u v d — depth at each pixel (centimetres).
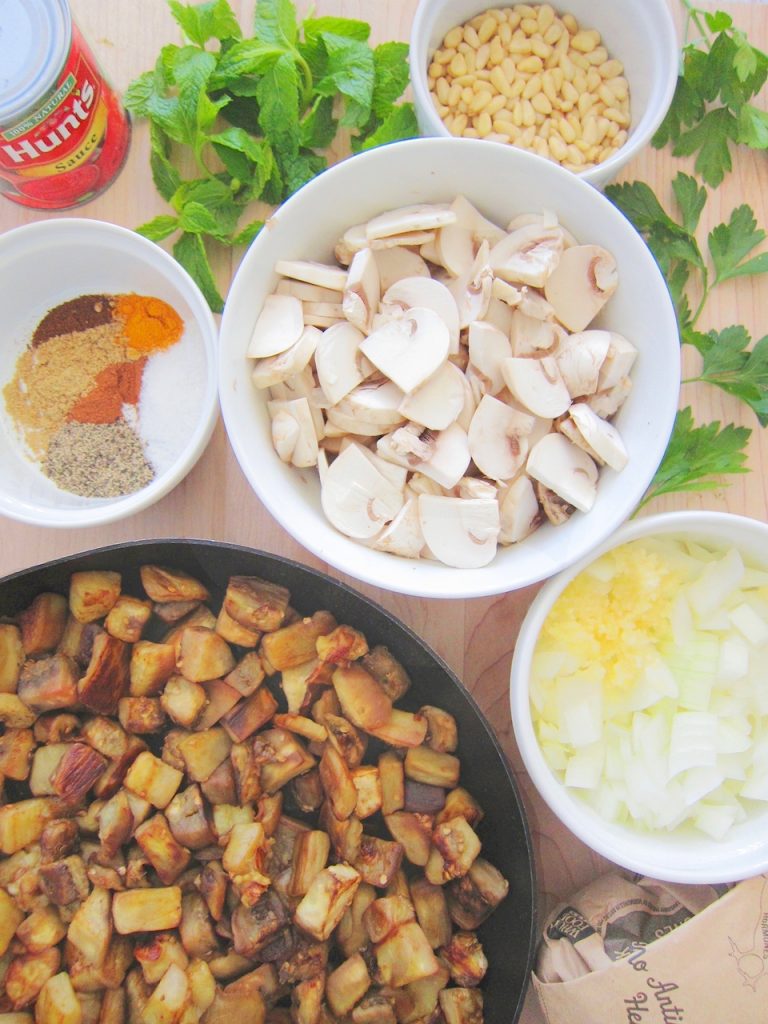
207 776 35
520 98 38
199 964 34
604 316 33
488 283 32
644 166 40
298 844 35
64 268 39
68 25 34
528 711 32
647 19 36
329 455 34
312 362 32
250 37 40
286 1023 35
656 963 35
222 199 39
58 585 36
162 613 37
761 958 35
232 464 39
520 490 31
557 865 39
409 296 32
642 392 32
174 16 37
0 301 39
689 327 38
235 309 31
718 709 36
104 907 34
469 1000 35
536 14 38
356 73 36
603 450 31
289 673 36
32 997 34
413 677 37
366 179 32
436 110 38
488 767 35
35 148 36
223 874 35
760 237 38
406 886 36
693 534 35
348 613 36
